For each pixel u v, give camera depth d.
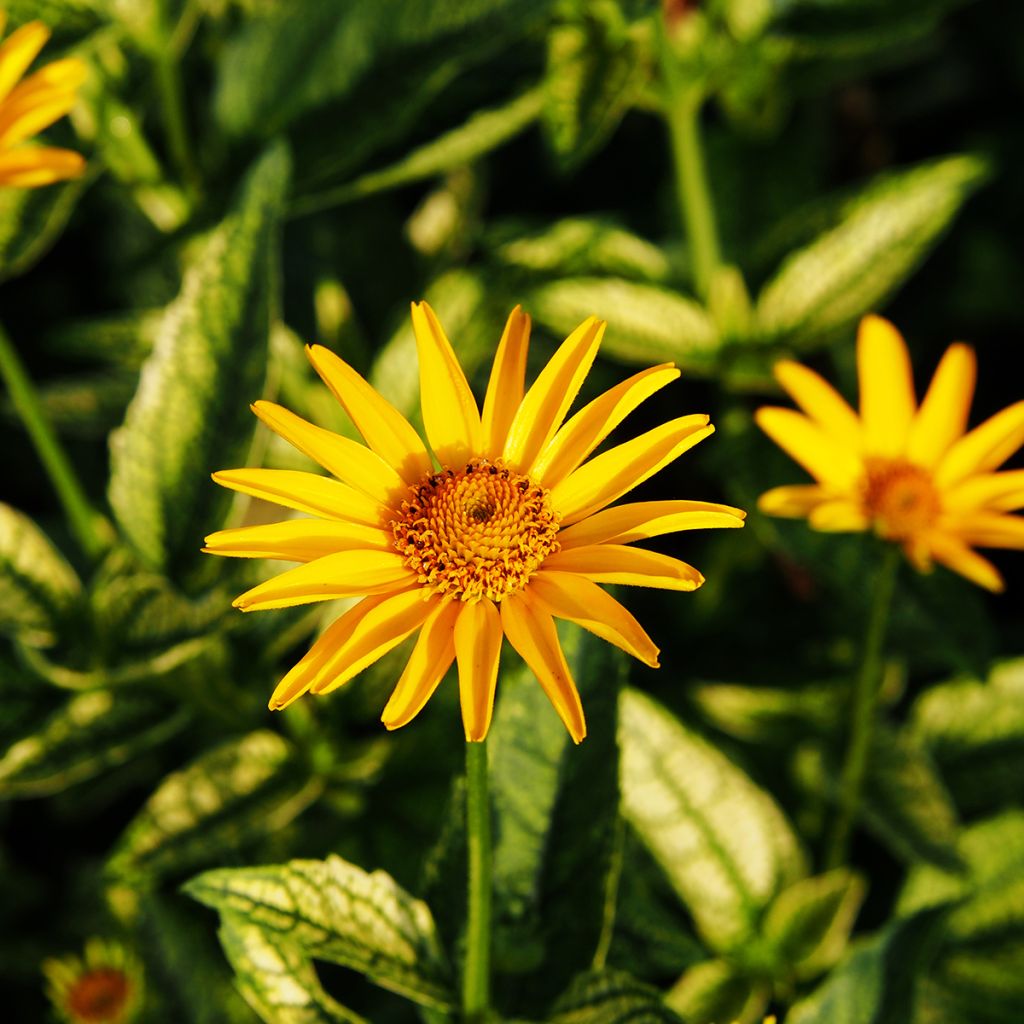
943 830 0.67
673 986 0.66
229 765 0.65
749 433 0.69
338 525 0.58
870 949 0.62
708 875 0.65
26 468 0.75
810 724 0.70
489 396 0.59
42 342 0.77
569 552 0.58
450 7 0.67
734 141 0.77
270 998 0.59
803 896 0.65
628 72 0.67
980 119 0.85
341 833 0.67
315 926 0.59
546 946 0.61
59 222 0.65
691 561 0.73
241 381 0.63
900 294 0.81
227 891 0.58
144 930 0.65
